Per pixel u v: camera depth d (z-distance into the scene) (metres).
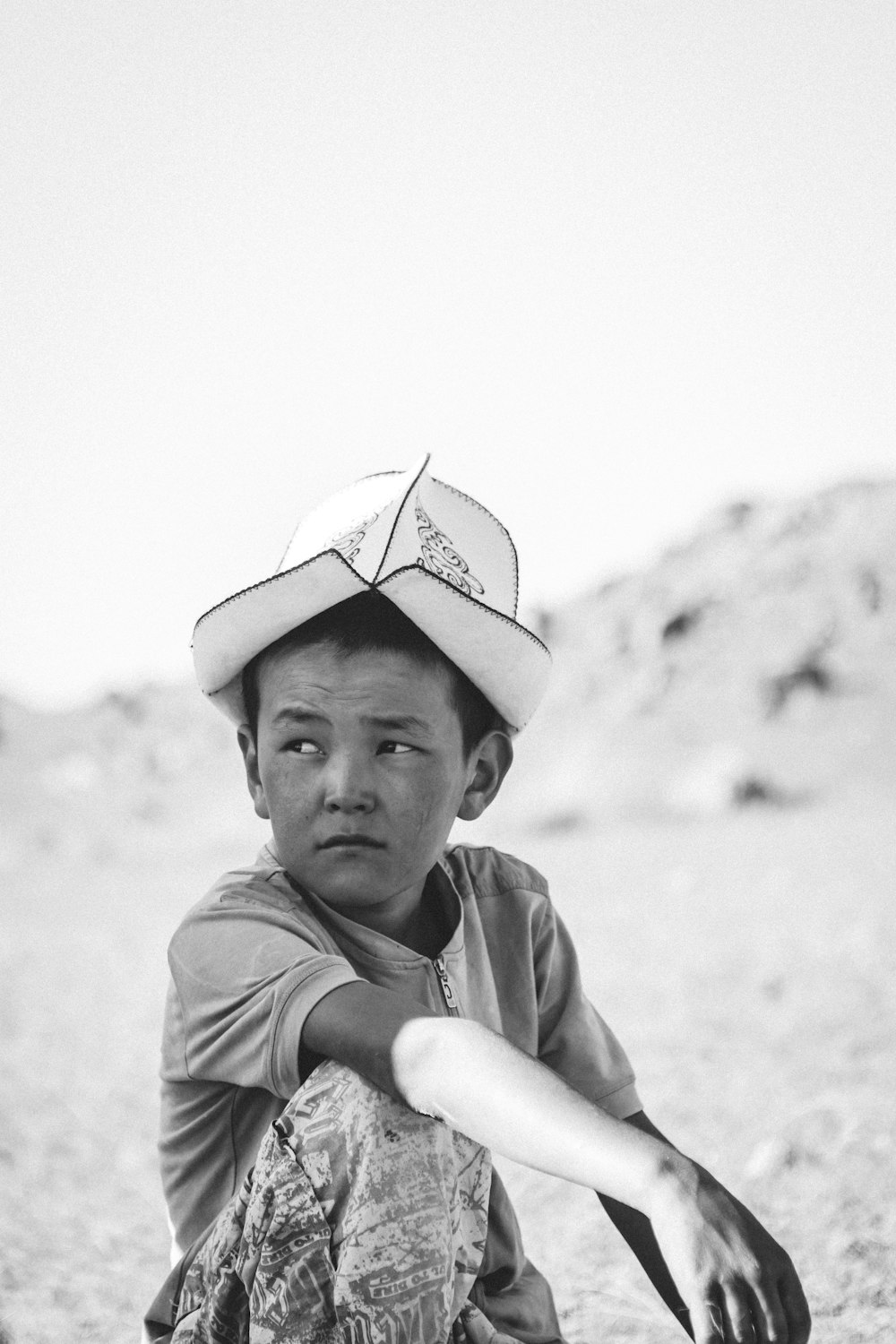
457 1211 1.55
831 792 17.91
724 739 19.66
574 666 23.78
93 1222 3.42
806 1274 2.57
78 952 9.45
